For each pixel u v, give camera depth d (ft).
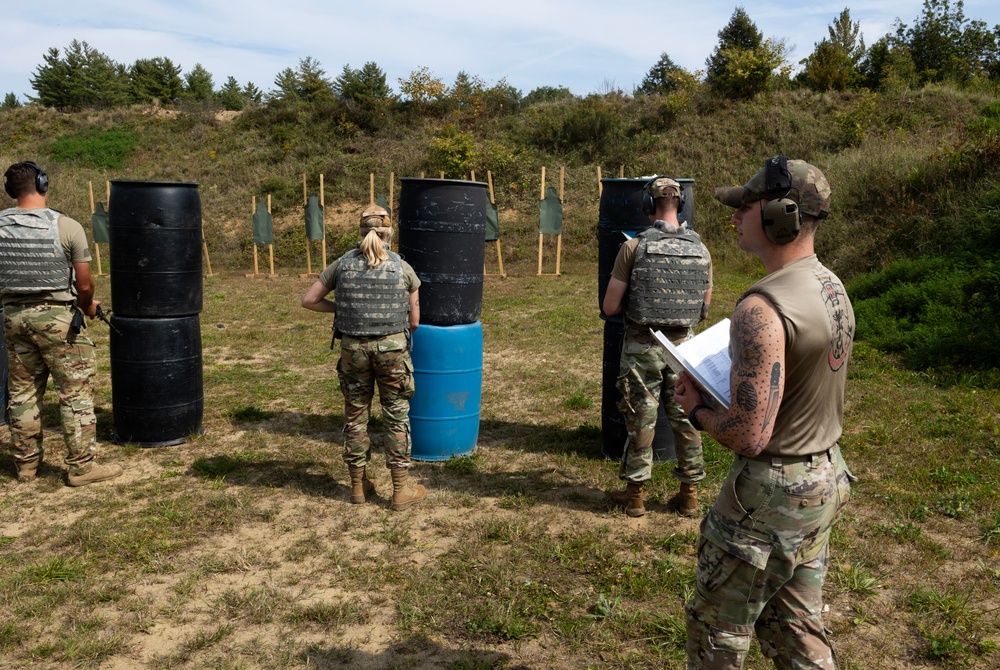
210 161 82.74
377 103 87.40
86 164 83.61
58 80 133.49
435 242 16.92
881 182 47.34
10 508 14.73
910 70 94.94
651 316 13.56
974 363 24.84
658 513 14.67
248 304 43.34
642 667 9.63
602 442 18.02
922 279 32.81
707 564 6.47
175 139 87.56
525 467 17.34
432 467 17.40
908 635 10.37
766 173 6.02
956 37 110.22
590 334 33.71
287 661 9.71
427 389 17.44
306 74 96.43
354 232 69.36
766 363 5.69
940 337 26.55
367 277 13.79
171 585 11.74
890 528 13.60
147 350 17.90
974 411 20.40
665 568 12.13
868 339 28.86
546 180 72.90
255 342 32.07
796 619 6.45
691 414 6.56
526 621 10.70
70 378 15.55
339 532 13.80
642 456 14.07
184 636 10.30
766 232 6.05
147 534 13.41
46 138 89.10
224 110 95.55
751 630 6.42
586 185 71.67
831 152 66.23
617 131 77.10
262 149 83.56
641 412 13.97
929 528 13.79
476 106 86.07
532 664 9.73
